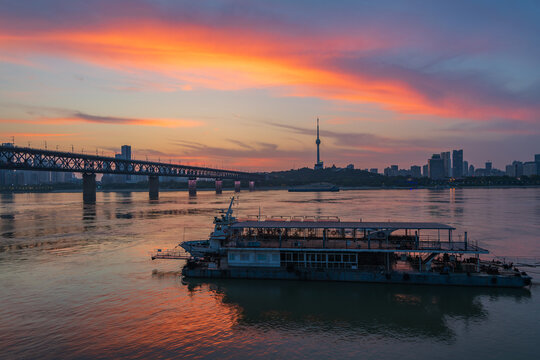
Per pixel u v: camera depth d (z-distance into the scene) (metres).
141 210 180.38
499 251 76.75
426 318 42.44
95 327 40.59
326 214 154.00
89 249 81.06
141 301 48.16
